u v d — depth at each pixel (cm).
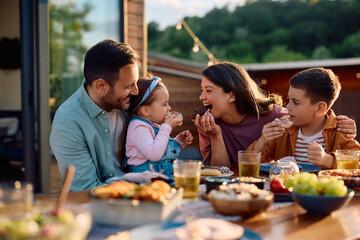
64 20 401
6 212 97
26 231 84
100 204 115
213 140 229
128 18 450
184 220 118
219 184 145
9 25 655
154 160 191
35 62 381
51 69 394
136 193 120
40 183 380
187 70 876
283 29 2341
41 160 380
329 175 151
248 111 238
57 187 388
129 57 189
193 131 905
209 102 235
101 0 425
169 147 203
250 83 237
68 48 405
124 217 114
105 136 198
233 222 118
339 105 643
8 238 83
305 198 124
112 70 187
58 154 193
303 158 215
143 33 465
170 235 96
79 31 412
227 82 229
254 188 129
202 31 2362
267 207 121
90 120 194
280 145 226
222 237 93
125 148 203
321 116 216
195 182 139
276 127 202
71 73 407
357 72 624
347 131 208
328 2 2306
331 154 186
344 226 116
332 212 126
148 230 104
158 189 123
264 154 220
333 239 106
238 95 230
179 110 889
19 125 613
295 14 2341
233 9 2381
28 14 379
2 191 100
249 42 2350
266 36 2348
